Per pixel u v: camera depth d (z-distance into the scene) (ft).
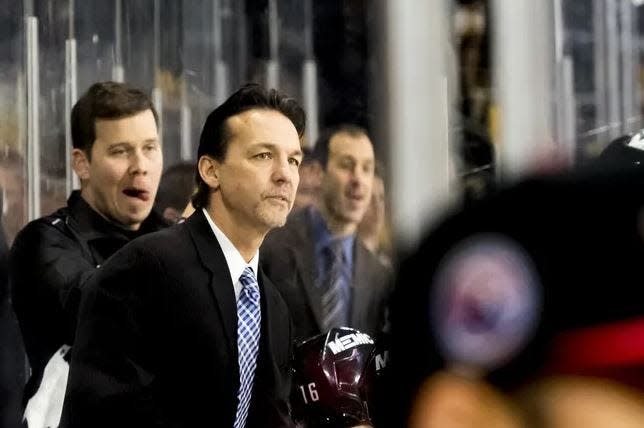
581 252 3.36
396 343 3.71
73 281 22.17
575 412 3.33
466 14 31.17
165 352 18.35
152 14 28.78
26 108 27.12
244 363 18.51
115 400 18.10
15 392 24.53
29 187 26.89
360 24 29.81
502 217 3.50
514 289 3.43
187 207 24.27
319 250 26.35
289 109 19.45
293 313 25.55
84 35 27.94
